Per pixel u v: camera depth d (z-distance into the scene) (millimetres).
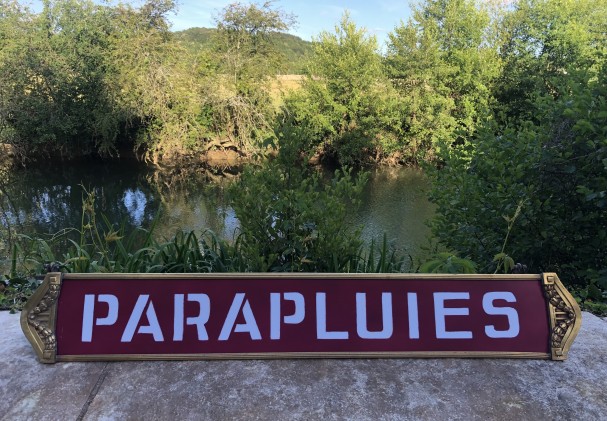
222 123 23203
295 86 24062
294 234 2936
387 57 23656
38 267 3578
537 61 23312
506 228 3791
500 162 3807
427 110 22312
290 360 2342
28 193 17875
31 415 1953
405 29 23297
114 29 22656
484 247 3975
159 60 22016
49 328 2320
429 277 2414
